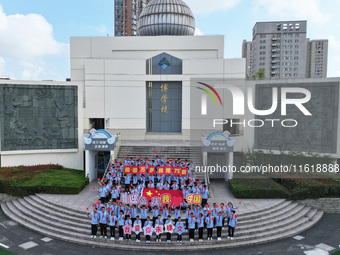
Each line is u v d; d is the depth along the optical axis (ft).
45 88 85.10
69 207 60.59
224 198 67.36
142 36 111.24
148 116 109.19
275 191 67.10
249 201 65.31
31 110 84.53
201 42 110.01
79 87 87.30
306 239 53.42
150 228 49.34
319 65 402.72
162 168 67.21
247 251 48.75
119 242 50.39
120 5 370.73
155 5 118.21
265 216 58.59
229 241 50.93
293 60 333.42
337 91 79.20
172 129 109.19
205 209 51.21
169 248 48.75
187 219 51.31
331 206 67.82
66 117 87.15
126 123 106.83
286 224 57.41
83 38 112.27
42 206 63.52
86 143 78.07
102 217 50.88
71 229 54.29
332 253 48.26
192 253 47.83
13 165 84.33
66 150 87.40
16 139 83.76
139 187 61.52
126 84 106.22
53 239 52.65
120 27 373.81
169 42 110.52
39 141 85.66
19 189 69.15
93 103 106.42
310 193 67.36
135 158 86.69
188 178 67.77
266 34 336.70
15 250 48.47
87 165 79.61
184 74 104.88
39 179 73.87
